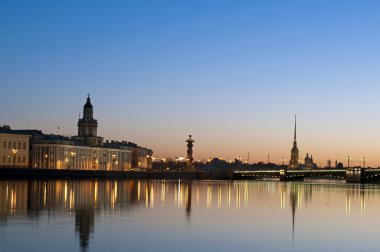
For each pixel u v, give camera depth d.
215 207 95.94
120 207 89.69
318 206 104.69
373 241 58.56
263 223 71.94
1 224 64.44
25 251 48.75
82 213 77.81
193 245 54.06
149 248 51.78
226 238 58.50
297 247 54.31
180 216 78.00
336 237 60.84
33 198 106.00
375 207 104.44
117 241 54.59
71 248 50.50
